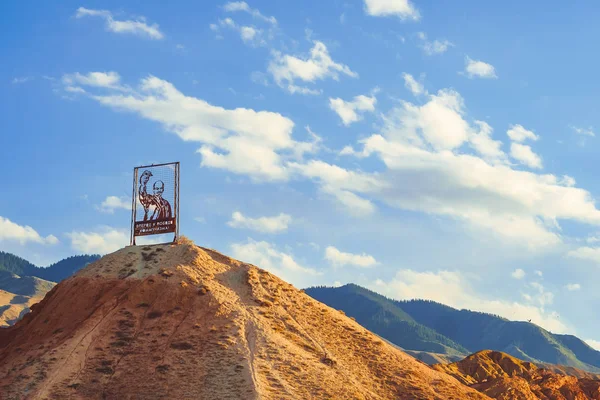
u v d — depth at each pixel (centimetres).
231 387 6562
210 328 7362
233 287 8156
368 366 7569
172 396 6500
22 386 6625
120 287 7862
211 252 8788
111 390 6606
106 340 7169
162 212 8638
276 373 6831
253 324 7506
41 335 7494
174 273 8025
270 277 8550
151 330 7319
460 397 7500
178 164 8731
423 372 7862
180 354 7012
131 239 8669
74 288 7956
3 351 7519
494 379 10231
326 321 8175
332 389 6812
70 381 6662
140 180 8769
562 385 10856
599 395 10919
